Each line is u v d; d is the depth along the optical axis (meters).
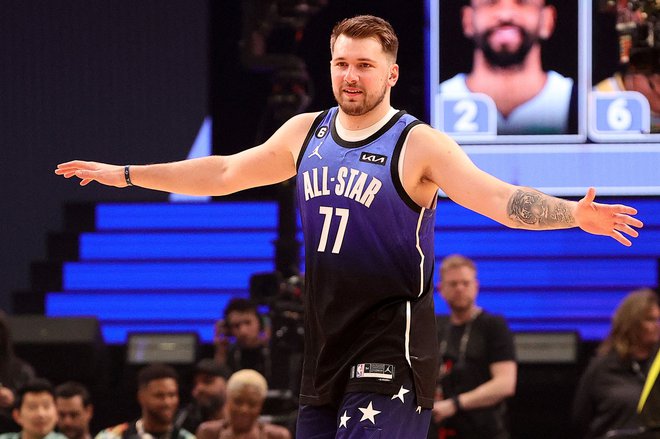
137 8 25.19
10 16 25.06
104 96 25.11
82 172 7.80
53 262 22.67
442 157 6.93
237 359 16.64
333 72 7.04
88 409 15.61
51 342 19.08
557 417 18.97
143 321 22.08
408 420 6.95
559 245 22.58
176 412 16.23
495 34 22.34
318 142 7.19
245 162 7.58
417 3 24.16
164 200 24.53
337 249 6.99
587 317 21.62
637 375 14.27
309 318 7.20
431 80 22.53
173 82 25.17
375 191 6.94
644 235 22.38
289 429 14.70
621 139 22.19
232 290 22.44
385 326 6.96
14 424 15.80
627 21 12.79
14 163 24.95
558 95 22.27
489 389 14.44
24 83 25.05
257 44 15.64
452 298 14.79
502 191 6.81
